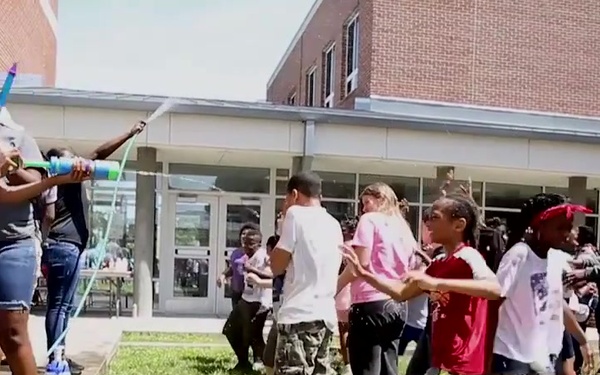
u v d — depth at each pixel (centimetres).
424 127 1374
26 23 2125
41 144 1312
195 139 1296
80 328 1123
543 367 392
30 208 347
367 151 1359
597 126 1791
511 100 1742
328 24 2120
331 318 483
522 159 1427
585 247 683
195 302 1532
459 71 1709
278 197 1584
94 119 1262
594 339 1042
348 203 1599
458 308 396
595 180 1566
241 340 823
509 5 1755
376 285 423
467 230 411
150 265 1369
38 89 1259
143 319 1339
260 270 804
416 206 1628
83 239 575
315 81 2308
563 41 1791
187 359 920
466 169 1462
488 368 395
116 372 803
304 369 474
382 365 532
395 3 1675
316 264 480
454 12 1712
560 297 409
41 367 568
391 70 1667
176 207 1543
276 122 1323
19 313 337
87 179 325
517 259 397
